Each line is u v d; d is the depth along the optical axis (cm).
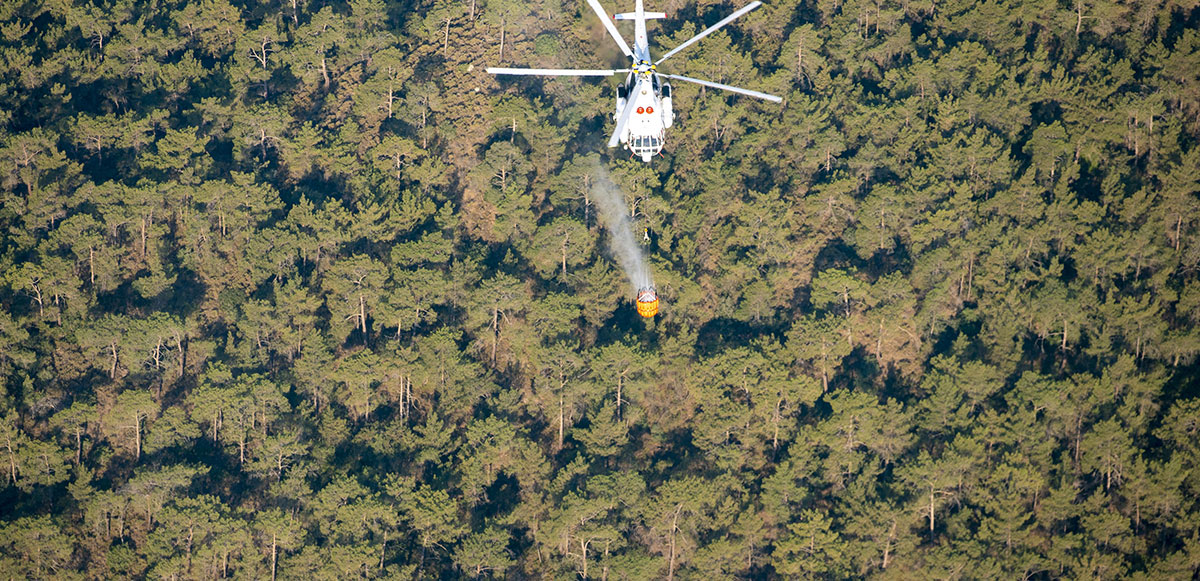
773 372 11506
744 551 10981
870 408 11319
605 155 12794
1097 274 11825
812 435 11300
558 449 11606
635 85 7131
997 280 11944
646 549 10956
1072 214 12038
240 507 10944
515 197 12312
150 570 10512
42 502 10838
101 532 10756
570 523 10894
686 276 12175
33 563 10444
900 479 11075
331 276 12038
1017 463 10838
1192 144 12294
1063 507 10681
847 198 12525
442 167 12650
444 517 10981
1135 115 12381
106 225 12106
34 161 12388
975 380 11362
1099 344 11438
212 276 12269
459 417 11681
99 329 11481
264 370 11825
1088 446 10931
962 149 12438
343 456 11462
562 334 11819
